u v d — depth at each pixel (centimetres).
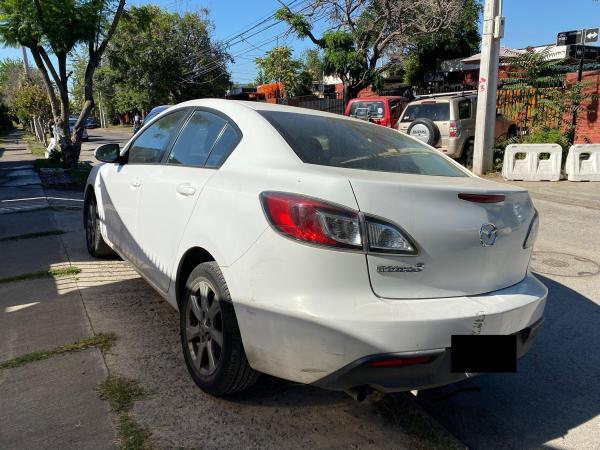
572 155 1087
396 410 284
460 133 1233
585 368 343
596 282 498
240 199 257
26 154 2067
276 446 248
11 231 658
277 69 3591
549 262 559
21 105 2561
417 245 230
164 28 3869
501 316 241
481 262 250
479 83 1170
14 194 966
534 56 1319
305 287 225
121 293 439
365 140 318
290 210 230
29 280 468
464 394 312
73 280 469
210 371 277
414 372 225
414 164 306
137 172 390
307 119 322
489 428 278
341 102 2539
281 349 234
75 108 6381
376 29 2152
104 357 325
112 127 6531
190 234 290
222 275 263
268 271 235
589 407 299
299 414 275
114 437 248
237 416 270
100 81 4459
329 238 221
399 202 230
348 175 239
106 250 518
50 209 809
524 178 1111
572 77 1253
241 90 3338
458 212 243
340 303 221
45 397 280
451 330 227
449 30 2272
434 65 2517
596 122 1213
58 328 367
